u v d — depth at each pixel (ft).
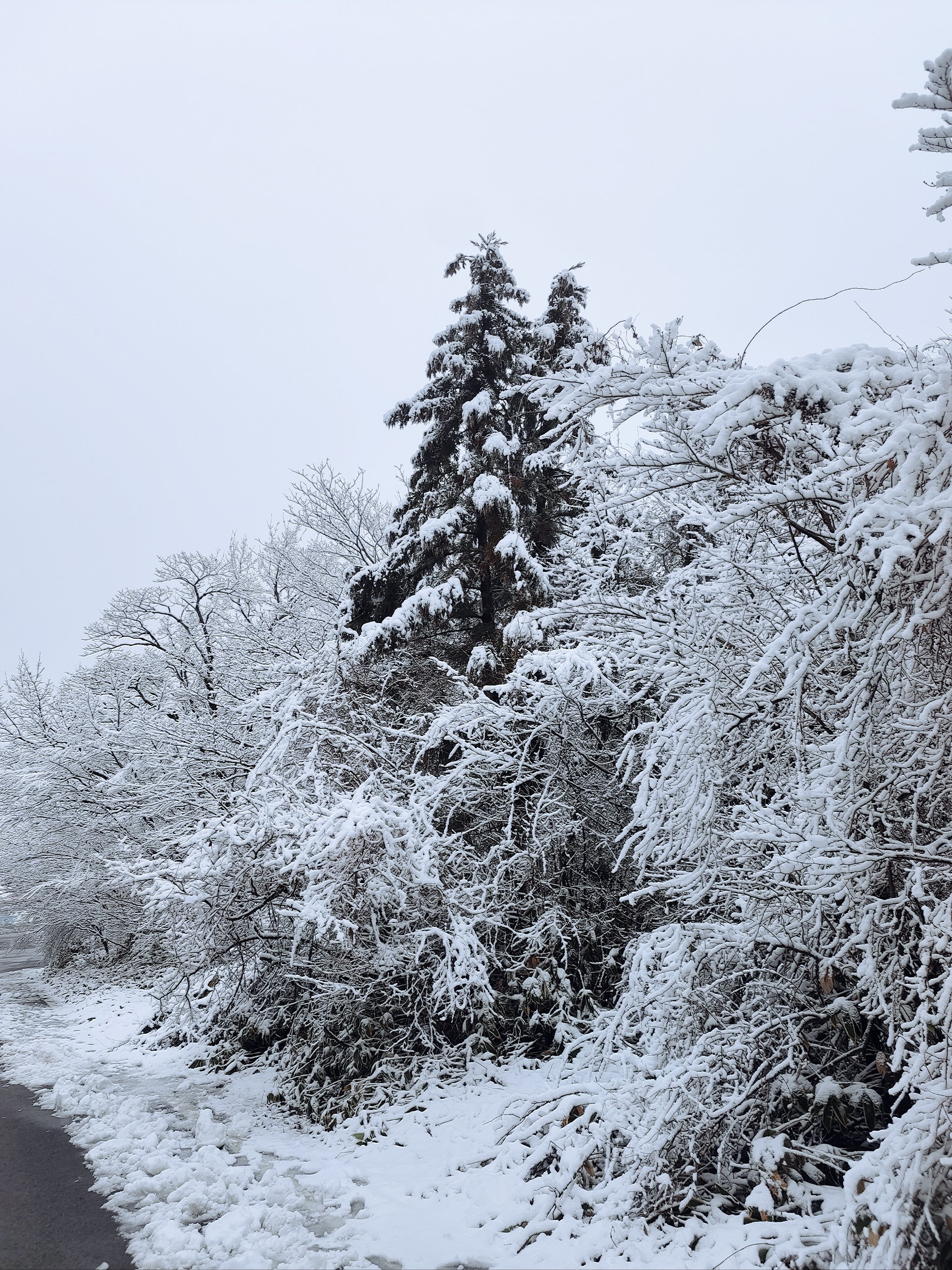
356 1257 13.62
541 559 38.09
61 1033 36.42
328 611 46.11
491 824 28.73
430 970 24.44
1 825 56.85
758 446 14.53
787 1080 14.48
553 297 42.06
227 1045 29.86
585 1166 15.40
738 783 17.29
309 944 24.64
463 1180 16.43
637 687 24.53
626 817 26.27
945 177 10.53
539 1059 22.77
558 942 25.67
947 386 11.12
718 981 15.15
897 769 13.33
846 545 11.62
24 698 60.03
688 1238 12.92
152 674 60.23
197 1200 15.89
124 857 47.98
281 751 26.73
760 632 17.04
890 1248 9.98
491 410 36.63
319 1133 20.89
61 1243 14.32
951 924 11.28
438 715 27.35
